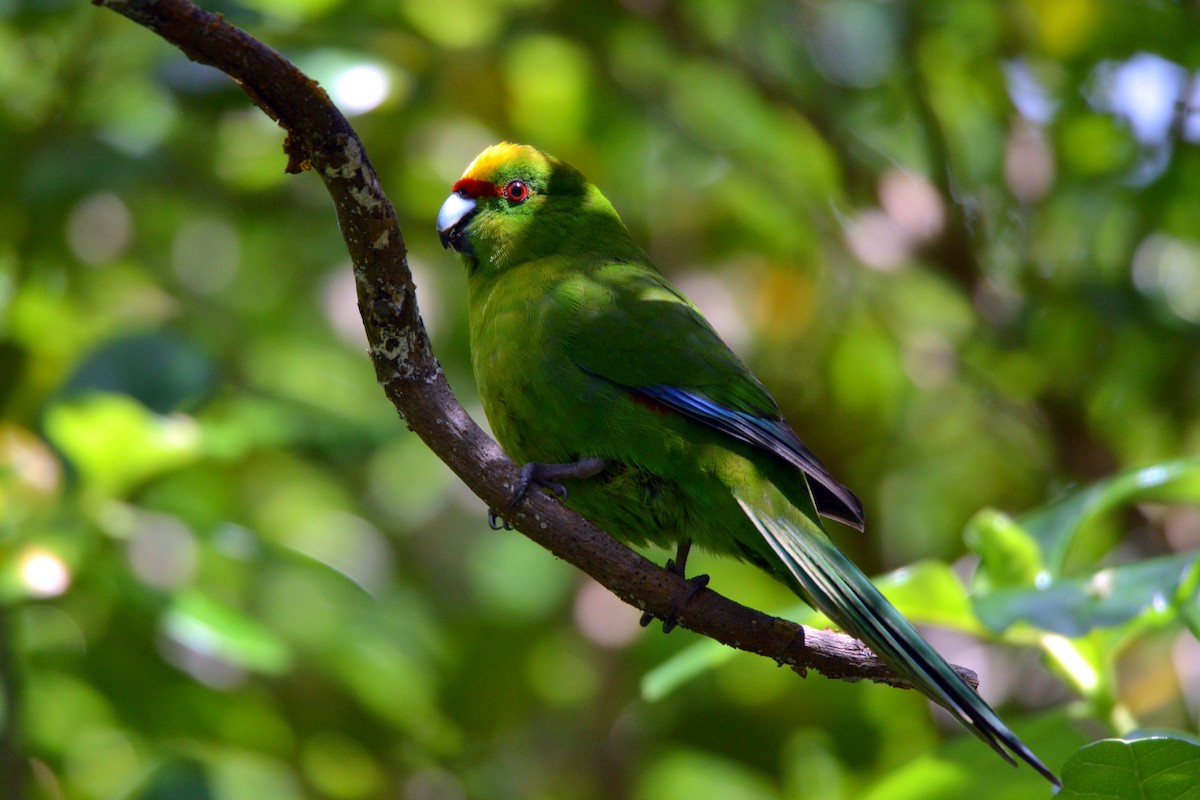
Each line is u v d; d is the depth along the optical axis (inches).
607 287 321.1
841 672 257.0
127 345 372.5
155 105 462.0
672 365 307.3
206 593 384.5
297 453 443.5
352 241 224.2
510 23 489.7
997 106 486.3
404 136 486.3
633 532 321.4
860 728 429.7
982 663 448.8
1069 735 285.1
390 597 465.4
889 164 501.4
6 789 337.7
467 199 354.3
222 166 486.6
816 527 294.7
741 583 476.1
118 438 340.8
